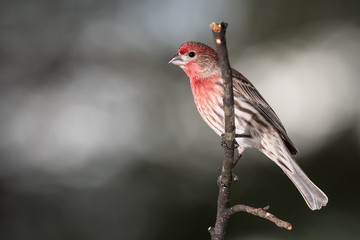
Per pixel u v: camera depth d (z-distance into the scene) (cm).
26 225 1193
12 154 1334
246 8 1254
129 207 1168
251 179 1067
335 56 1245
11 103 1423
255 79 1258
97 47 1428
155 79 1359
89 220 1180
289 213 1026
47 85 1438
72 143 1333
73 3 1441
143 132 1293
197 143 1241
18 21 1453
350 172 1066
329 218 1009
